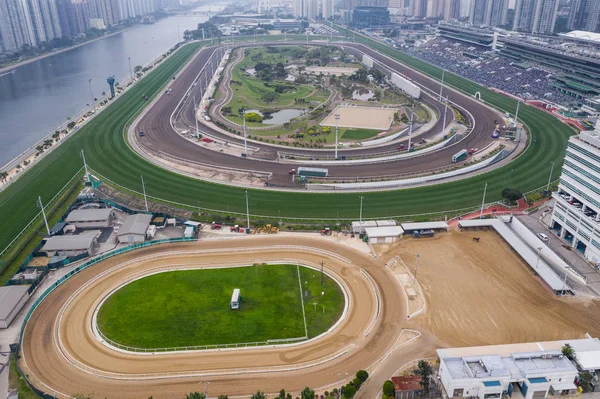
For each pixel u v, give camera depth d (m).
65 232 153.00
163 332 108.62
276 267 134.25
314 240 148.38
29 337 107.56
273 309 116.44
